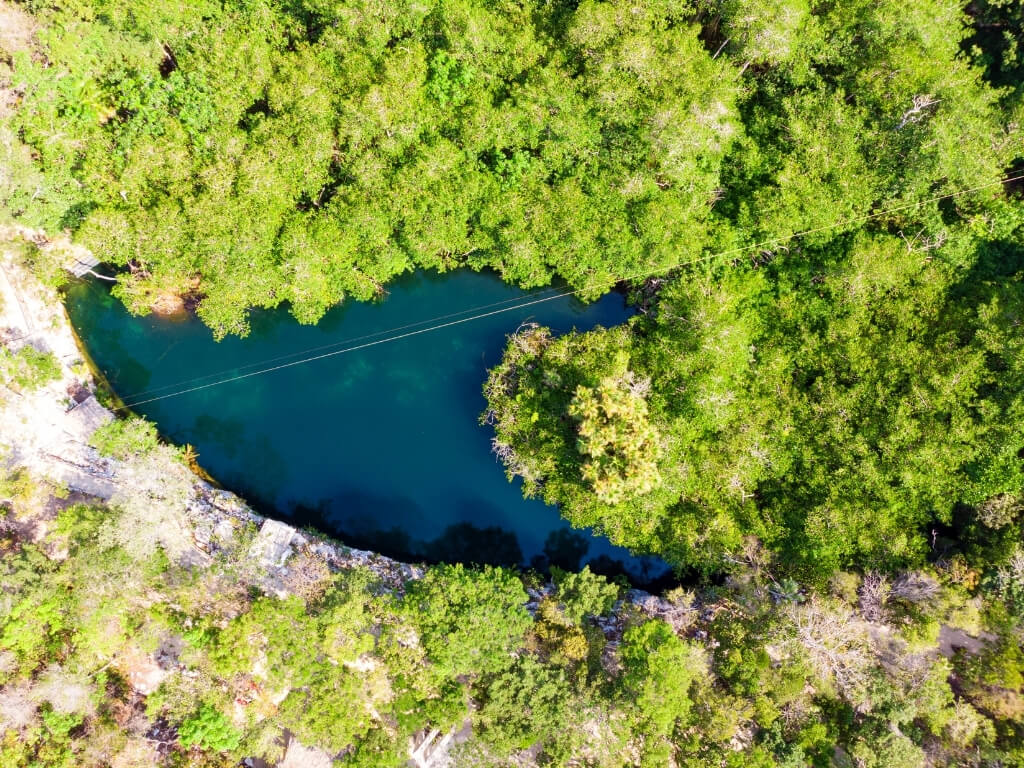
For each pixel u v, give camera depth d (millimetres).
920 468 29891
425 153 30547
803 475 31297
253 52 31078
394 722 31859
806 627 28969
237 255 30547
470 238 32219
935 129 28688
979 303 30297
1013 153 30125
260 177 29984
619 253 30906
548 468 31219
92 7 30328
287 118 31062
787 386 31500
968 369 29156
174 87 31156
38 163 31234
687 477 31016
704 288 30781
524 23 31938
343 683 29344
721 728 28734
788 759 28844
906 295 31078
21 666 30219
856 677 29062
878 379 30656
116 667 32250
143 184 30688
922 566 30531
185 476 33938
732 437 30969
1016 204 31375
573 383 31438
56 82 30500
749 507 31578
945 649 31609
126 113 32156
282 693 32094
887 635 30641
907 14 29469
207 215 29781
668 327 31562
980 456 29609
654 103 29938
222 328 32219
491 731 28938
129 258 31734
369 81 31281
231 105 31172
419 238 31141
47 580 30062
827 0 31250
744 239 31703
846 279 30234
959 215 31781
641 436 28344
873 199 30891
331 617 29359
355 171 30781
